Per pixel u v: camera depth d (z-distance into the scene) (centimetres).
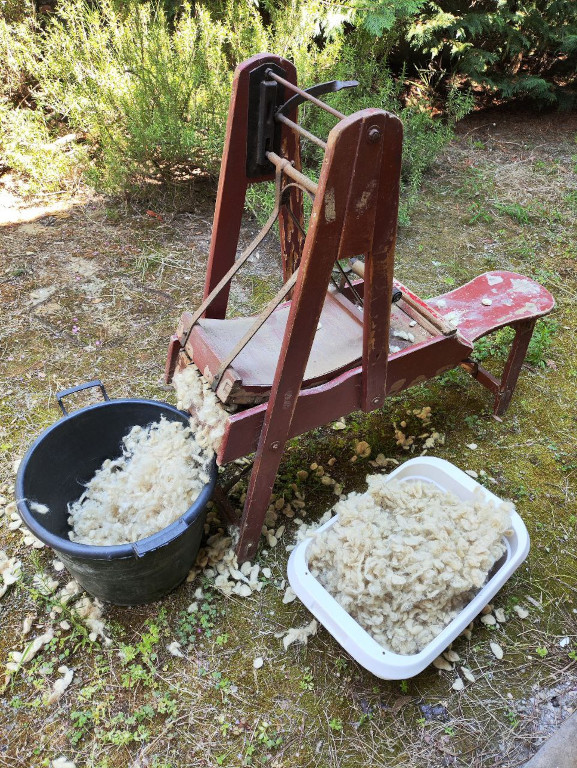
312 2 342
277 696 152
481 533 162
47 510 148
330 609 146
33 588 171
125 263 294
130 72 310
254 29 340
